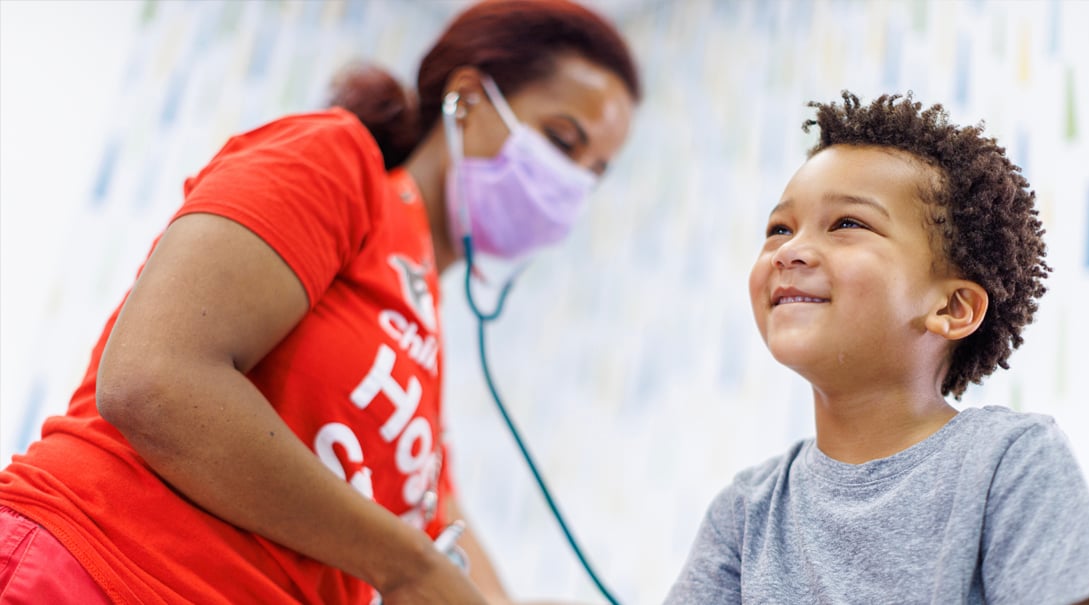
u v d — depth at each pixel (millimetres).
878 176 780
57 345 2078
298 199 832
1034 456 651
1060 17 1907
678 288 2518
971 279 773
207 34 2455
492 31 1244
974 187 787
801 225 793
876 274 737
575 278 2793
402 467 922
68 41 2256
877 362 742
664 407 2434
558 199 1262
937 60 2080
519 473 2725
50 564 708
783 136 2398
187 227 797
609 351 2633
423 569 814
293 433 795
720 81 2607
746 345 2309
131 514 748
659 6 2855
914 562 665
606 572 2398
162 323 749
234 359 786
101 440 780
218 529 771
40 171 2158
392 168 1220
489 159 1228
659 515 2338
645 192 2701
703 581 805
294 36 2617
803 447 834
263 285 793
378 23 2824
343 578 876
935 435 724
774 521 775
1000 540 631
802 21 2443
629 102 1312
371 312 912
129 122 2283
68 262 2135
